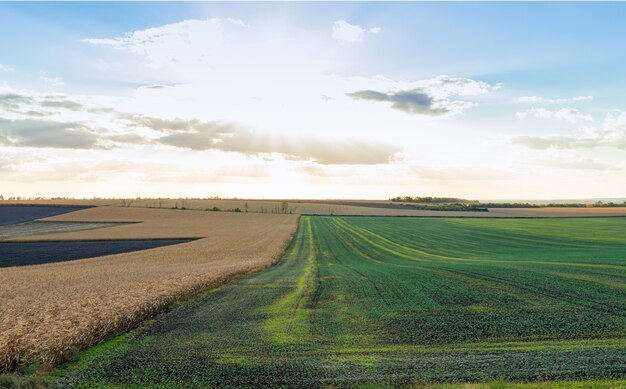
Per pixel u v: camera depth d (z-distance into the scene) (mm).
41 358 12906
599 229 82438
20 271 39719
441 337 15000
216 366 12711
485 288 24078
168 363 13094
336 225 99688
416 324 16891
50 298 22422
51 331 14789
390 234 79875
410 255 51469
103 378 12008
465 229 88062
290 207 162625
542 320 16625
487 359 12438
